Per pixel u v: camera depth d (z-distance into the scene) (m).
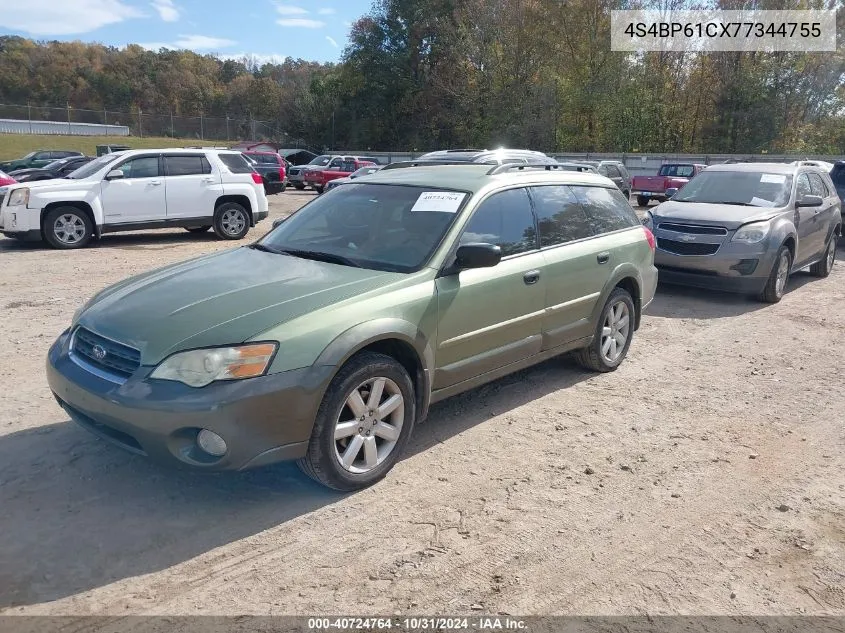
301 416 3.54
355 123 50.97
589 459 4.48
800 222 9.96
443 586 3.14
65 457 4.21
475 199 4.73
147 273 4.64
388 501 3.85
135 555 3.28
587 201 5.87
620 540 3.56
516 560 3.36
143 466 4.12
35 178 21.20
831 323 8.35
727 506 3.95
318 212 5.16
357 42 49.41
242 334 3.48
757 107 36.06
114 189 12.79
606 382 6.00
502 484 4.09
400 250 4.48
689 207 9.85
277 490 3.93
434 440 4.68
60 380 3.74
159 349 3.46
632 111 37.94
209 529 3.52
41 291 8.80
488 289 4.58
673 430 5.01
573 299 5.42
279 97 66.19
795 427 5.14
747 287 9.11
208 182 13.84
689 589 3.19
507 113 41.56
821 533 3.71
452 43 44.66
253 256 4.68
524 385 5.85
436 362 4.31
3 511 3.61
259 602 2.98
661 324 8.19
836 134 36.84
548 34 40.31
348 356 3.68
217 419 3.33
